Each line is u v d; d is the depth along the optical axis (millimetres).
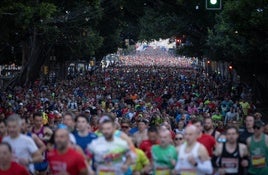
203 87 100438
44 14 46156
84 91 85500
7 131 22188
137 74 160000
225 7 55750
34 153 20516
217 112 53188
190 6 90812
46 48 98875
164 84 113500
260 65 77562
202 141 22469
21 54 101125
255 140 22062
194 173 18359
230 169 20141
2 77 117938
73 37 93875
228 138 20094
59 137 16781
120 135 19453
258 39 57750
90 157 19047
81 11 84188
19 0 44000
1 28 45594
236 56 72000
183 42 113375
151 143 22922
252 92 86375
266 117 67625
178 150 19641
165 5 97938
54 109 55031
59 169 16891
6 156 17219
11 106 56219
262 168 21953
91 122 31875
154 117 42469
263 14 52688
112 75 150250
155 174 20109
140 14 109688
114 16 115312
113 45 153500
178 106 57031
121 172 18453
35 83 98688
